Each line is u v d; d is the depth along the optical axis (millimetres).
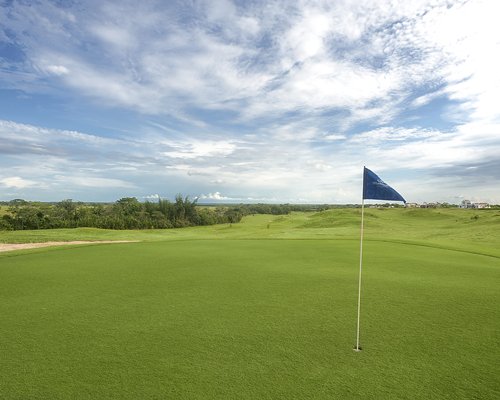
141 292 8930
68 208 61406
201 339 5902
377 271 11711
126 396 4188
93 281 10172
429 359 5230
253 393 4273
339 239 22188
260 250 16750
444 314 7273
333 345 5695
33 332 6215
